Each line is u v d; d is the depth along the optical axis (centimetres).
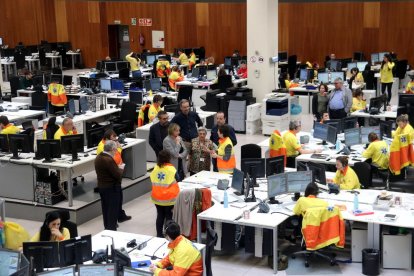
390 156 1143
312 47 2669
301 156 1171
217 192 985
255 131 1712
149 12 3006
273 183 924
